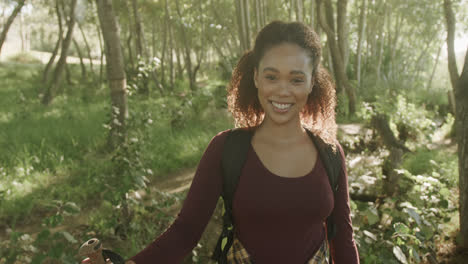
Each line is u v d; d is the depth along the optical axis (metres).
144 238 3.54
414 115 8.64
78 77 22.08
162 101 12.46
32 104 11.88
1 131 7.77
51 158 5.99
